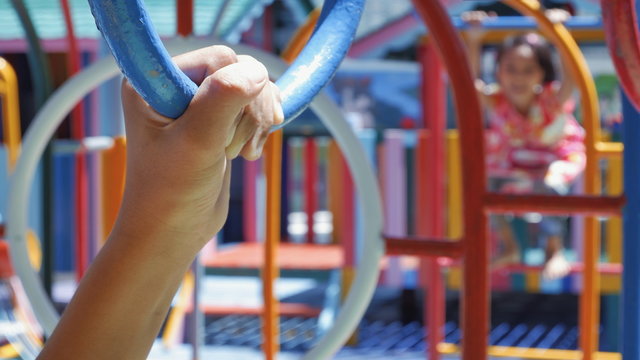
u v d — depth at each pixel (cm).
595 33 444
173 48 123
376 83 567
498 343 376
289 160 492
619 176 341
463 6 437
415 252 128
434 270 235
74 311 50
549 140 317
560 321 425
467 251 123
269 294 163
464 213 123
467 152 122
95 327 49
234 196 496
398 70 564
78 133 264
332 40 61
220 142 42
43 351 50
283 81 57
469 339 122
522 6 230
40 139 144
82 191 263
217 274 384
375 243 130
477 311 122
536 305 471
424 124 345
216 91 41
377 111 568
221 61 47
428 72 346
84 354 50
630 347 121
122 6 38
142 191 45
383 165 361
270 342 163
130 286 49
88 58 496
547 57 318
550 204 122
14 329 295
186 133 42
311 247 452
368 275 131
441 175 259
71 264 450
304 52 60
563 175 313
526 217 319
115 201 224
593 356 200
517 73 315
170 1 482
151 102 41
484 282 123
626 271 122
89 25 496
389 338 372
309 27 200
